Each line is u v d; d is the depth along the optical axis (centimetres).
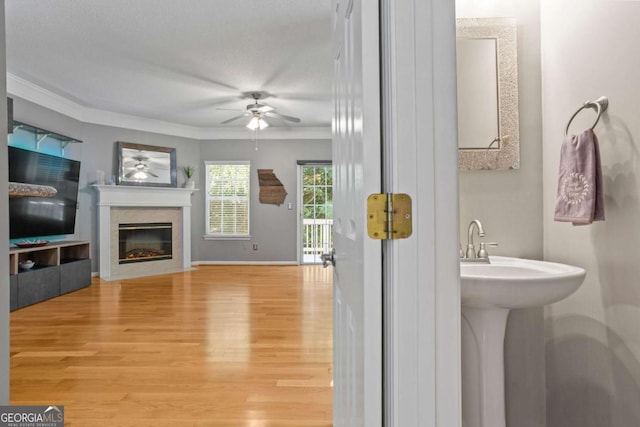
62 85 450
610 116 121
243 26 314
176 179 636
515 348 152
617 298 120
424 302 75
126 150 581
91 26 313
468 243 152
